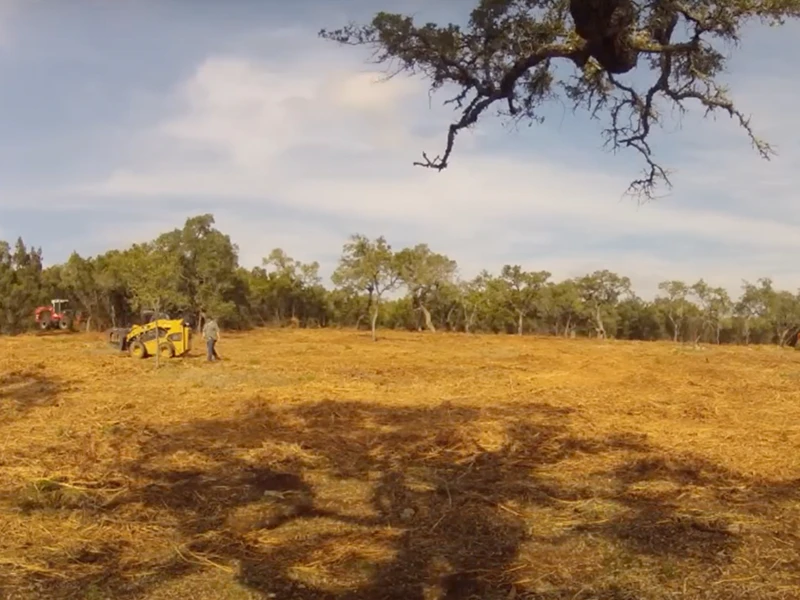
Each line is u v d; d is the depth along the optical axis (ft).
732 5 17.94
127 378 63.31
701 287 191.93
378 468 30.60
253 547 20.70
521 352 107.76
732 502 25.70
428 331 207.62
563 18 19.89
